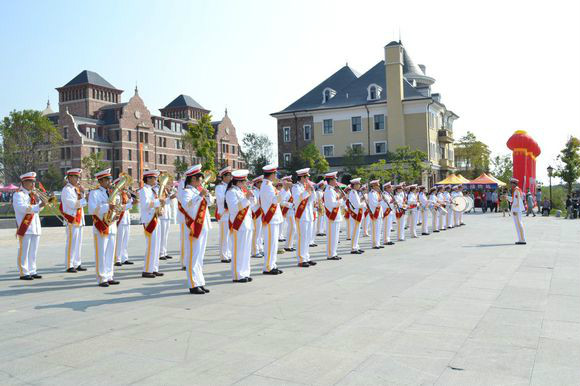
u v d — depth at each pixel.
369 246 17.56
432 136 60.66
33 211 11.32
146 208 11.44
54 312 7.89
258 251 15.38
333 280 10.52
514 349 5.75
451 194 26.31
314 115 64.25
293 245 18.12
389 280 10.38
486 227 25.86
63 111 84.81
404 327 6.71
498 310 7.61
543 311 7.54
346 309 7.79
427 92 64.75
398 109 58.41
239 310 7.84
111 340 6.30
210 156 47.94
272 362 5.39
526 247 16.22
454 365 5.24
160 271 12.53
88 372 5.18
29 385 4.85
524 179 40.50
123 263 13.88
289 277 11.05
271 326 6.85
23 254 11.23
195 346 6.00
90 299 8.90
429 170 56.03
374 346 5.91
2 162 60.03
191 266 9.36
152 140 84.12
